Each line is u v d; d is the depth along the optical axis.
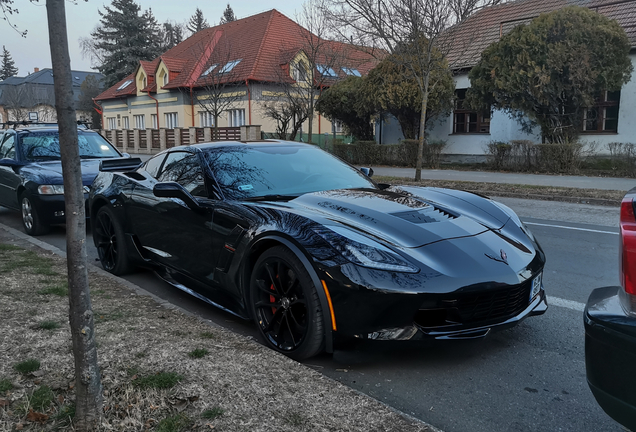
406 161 19.25
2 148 8.44
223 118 31.08
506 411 2.58
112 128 43.28
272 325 3.25
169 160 4.66
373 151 20.50
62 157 2.13
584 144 15.69
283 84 23.69
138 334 3.21
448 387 2.83
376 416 2.31
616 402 1.79
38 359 2.83
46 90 49.78
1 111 70.12
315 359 3.17
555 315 3.94
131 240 4.79
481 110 17.84
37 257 5.35
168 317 3.58
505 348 3.34
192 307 4.21
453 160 21.06
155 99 36.34
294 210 3.36
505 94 16.50
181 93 33.34
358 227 3.13
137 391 2.49
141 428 2.23
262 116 29.11
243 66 29.41
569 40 14.93
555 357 3.21
